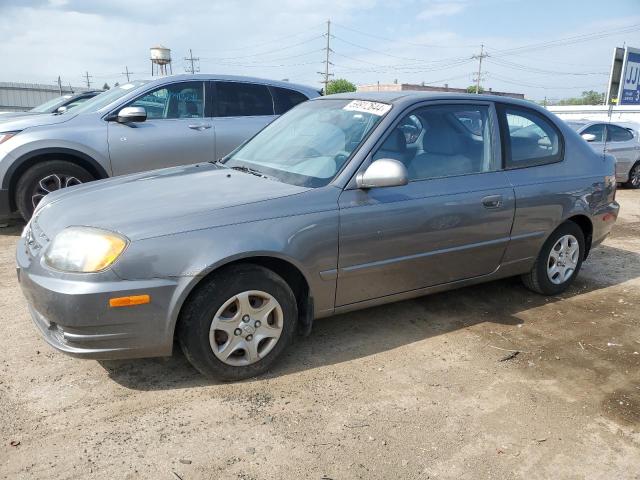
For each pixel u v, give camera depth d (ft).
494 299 15.02
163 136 20.88
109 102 20.95
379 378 10.59
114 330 8.96
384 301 11.96
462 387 10.39
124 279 8.85
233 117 22.59
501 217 13.02
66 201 10.80
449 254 12.37
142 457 8.13
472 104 13.17
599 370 11.29
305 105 14.39
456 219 12.19
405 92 13.15
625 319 14.02
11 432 8.57
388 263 11.45
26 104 94.17
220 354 9.82
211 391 9.90
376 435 8.84
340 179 10.94
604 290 16.24
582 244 15.48
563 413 9.69
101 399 9.55
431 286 12.58
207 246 9.32
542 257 14.64
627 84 100.07
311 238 10.31
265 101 23.41
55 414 9.08
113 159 20.08
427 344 12.13
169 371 10.52
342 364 11.08
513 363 11.43
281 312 10.32
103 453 8.18
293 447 8.47
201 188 10.93
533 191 13.60
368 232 10.98
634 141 40.24
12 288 14.58
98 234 9.02
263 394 9.87
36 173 19.15
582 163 14.98
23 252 10.26
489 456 8.47
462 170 12.64
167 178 11.90
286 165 11.96
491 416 9.50
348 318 13.34
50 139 19.10
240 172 12.16
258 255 9.71
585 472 8.23
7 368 10.45
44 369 10.46
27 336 11.80
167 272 9.07
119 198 10.51
